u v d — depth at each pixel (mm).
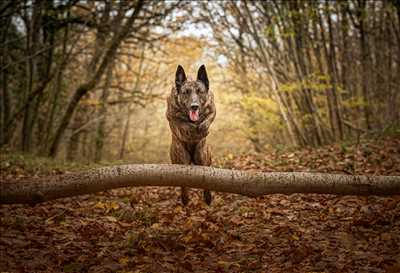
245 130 24188
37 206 8297
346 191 5383
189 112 6145
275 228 6480
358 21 16422
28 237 6473
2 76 20109
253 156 14703
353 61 18578
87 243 6352
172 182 5352
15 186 5102
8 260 5645
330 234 6074
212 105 6434
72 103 18547
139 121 33781
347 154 11414
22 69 20141
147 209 8000
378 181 5367
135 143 32625
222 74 24406
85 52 20234
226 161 14195
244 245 6012
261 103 17875
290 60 16469
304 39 16234
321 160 11391
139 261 5605
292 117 16750
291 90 15570
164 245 6094
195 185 5414
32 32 17641
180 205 8492
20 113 18344
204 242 6156
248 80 21234
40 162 13828
